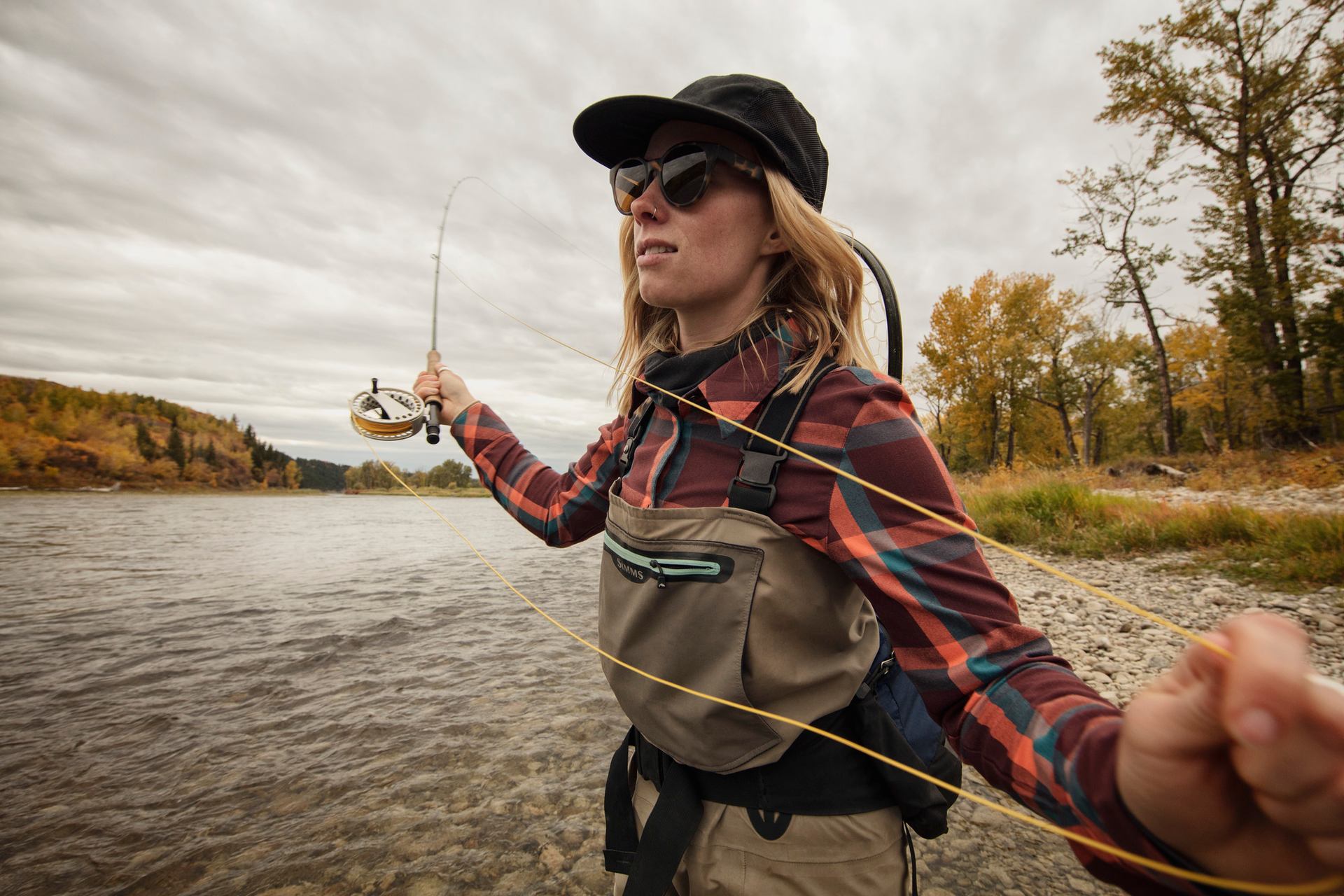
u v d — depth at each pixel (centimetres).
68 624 657
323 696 422
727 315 105
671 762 99
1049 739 54
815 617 83
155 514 3588
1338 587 521
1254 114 1905
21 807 284
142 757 335
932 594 70
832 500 78
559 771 304
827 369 87
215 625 639
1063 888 212
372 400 164
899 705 102
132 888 229
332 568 1108
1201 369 3109
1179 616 500
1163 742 36
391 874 232
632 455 111
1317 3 1775
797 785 90
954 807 266
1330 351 1761
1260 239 1891
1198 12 1919
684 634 87
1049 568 48
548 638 558
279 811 277
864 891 91
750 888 91
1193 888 41
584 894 218
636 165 106
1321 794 28
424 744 338
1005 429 3675
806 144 104
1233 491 1279
